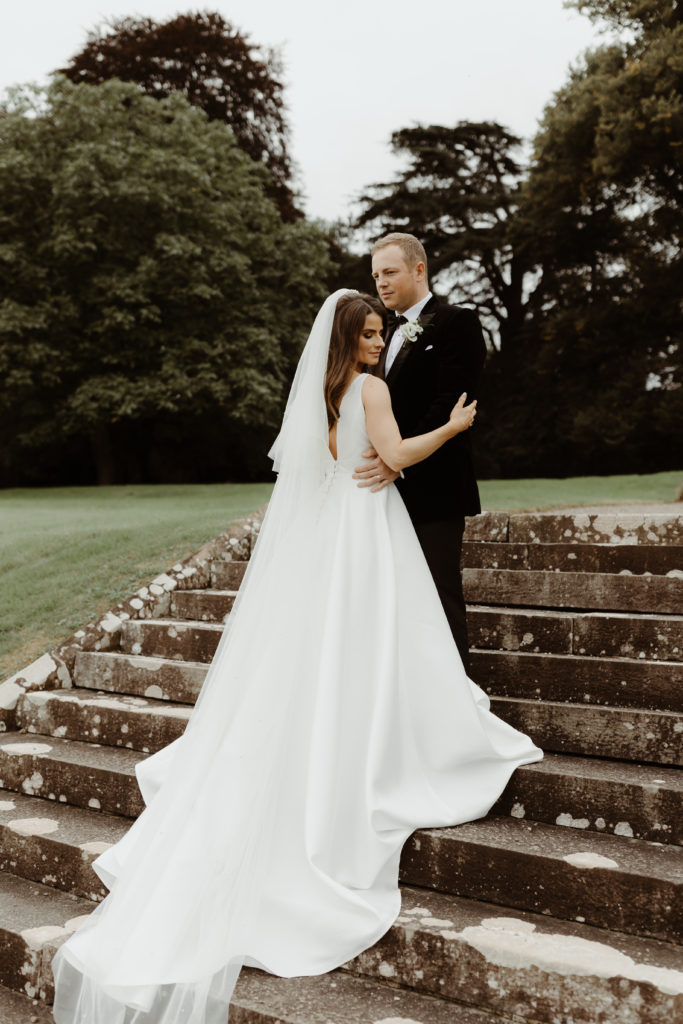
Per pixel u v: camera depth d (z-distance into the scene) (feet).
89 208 55.67
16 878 10.08
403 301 10.64
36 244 57.31
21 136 56.44
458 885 8.08
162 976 7.33
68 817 10.57
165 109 67.15
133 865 8.29
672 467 79.82
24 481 81.00
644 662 9.81
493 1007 6.95
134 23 74.23
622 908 7.29
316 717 8.37
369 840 8.05
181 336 57.00
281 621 8.81
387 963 7.44
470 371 10.05
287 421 9.49
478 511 10.46
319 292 64.75
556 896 7.59
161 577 15.57
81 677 13.64
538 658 10.34
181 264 54.75
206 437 74.84
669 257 70.95
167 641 13.50
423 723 8.87
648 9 61.62
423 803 8.50
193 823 8.10
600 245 76.69
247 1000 7.11
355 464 9.51
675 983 6.33
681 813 7.98
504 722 9.63
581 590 12.19
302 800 8.22
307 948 7.65
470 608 12.26
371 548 9.16
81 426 58.85
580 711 9.49
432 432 9.18
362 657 8.76
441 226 89.25
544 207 73.05
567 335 74.79
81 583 16.61
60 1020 7.85
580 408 74.74
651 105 57.77
